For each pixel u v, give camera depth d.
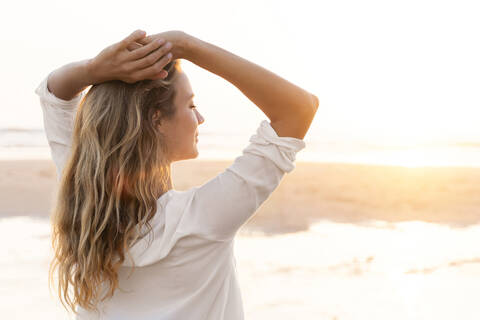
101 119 1.20
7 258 6.38
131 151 1.18
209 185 1.16
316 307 4.96
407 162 25.33
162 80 1.22
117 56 1.13
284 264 6.48
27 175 15.84
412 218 10.46
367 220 10.06
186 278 1.18
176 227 1.16
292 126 1.15
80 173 1.24
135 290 1.21
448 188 15.08
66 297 1.31
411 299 5.27
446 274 6.18
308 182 15.66
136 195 1.19
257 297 5.22
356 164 22.12
